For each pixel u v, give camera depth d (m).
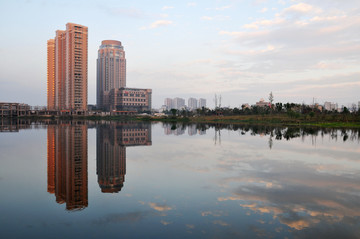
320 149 31.41
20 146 33.34
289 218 10.70
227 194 13.87
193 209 11.66
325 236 9.12
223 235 9.13
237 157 25.75
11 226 10.02
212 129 70.06
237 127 79.19
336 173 19.03
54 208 11.94
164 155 26.92
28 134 50.97
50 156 26.14
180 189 14.77
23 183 16.31
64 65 193.88
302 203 12.52
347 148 32.31
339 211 11.52
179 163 22.61
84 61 187.88
